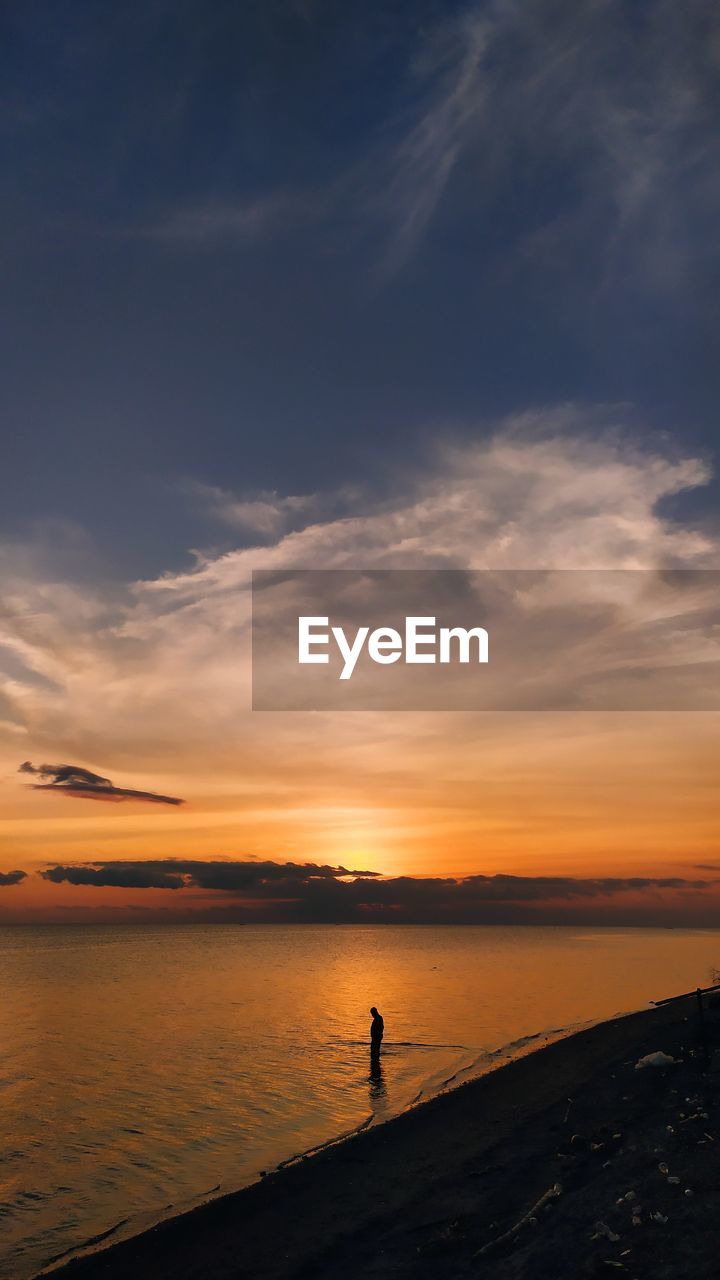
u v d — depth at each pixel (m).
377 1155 20.66
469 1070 32.47
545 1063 30.59
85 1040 46.22
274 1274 13.68
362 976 95.12
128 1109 28.17
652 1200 13.98
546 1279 11.80
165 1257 14.88
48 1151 23.03
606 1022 39.25
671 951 147.88
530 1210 15.26
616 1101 22.80
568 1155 18.45
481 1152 19.88
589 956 130.38
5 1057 40.09
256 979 94.44
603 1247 12.46
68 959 155.75
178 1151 22.80
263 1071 34.84
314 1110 27.30
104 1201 18.72
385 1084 31.27
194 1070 35.69
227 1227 16.20
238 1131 24.84
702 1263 11.23
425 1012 54.66
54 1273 14.54
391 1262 13.70
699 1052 26.80
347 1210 16.69
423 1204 16.55
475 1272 12.74
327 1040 43.50
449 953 160.62
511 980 80.88
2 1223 17.39
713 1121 18.27
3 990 83.31
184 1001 68.50
